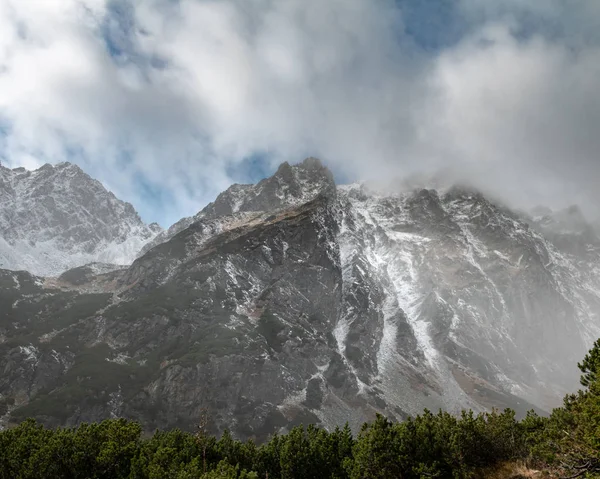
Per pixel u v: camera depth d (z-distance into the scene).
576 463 37.75
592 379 40.38
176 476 49.72
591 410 35.69
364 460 50.75
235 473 48.47
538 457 43.88
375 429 52.41
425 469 46.94
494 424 50.47
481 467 46.62
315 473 58.66
